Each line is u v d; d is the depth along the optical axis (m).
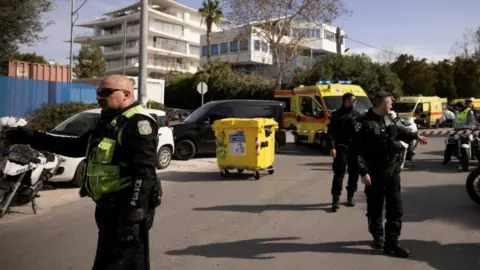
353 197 7.45
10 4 11.59
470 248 5.23
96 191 3.19
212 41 53.03
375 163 5.01
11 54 12.76
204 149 13.43
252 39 48.94
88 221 6.59
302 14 31.05
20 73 21.03
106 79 3.30
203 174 10.92
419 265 4.68
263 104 14.56
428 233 5.82
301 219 6.54
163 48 66.19
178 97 38.22
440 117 30.19
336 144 7.01
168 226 6.24
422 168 11.52
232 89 33.91
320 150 15.63
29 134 4.13
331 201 7.74
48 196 8.15
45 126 13.05
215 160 13.37
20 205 7.45
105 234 3.19
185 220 6.56
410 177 10.17
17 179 6.46
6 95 17.44
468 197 8.04
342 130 6.95
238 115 13.97
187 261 4.84
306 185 9.31
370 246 5.30
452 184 9.30
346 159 6.98
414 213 6.87
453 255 4.99
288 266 4.66
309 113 15.73
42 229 6.18
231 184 9.51
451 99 46.56
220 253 5.09
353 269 4.57
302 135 16.14
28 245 5.48
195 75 36.53
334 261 4.80
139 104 3.34
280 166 12.17
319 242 5.46
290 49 32.50
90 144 3.33
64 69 23.00
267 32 32.31
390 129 5.01
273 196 8.21
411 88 45.34
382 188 5.00
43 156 6.68
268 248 5.25
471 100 11.28
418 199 7.88
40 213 7.04
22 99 17.89
